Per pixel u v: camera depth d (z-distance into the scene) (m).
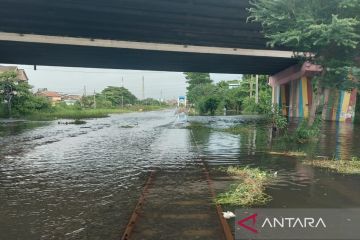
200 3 20.61
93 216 6.91
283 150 16.22
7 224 6.52
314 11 16.02
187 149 16.84
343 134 23.67
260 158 13.96
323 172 11.12
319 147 17.22
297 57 19.81
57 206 7.60
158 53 33.03
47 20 23.67
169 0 20.11
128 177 10.52
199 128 30.56
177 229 6.16
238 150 16.34
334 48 16.98
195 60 37.84
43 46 29.77
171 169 11.77
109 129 31.08
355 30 15.67
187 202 7.80
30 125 37.28
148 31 26.59
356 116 40.19
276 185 9.38
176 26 25.00
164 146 18.14
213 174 10.88
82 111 76.00
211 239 5.73
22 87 55.62
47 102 67.62
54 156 14.96
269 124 34.69
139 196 8.34
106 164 12.84
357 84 17.73
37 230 6.20
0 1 19.95
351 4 14.69
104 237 5.86
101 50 31.67
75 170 11.71
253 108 67.31
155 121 44.31
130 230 6.11
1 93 54.12
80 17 23.02
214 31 26.23
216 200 7.87
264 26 19.94
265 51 33.88
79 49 31.16
